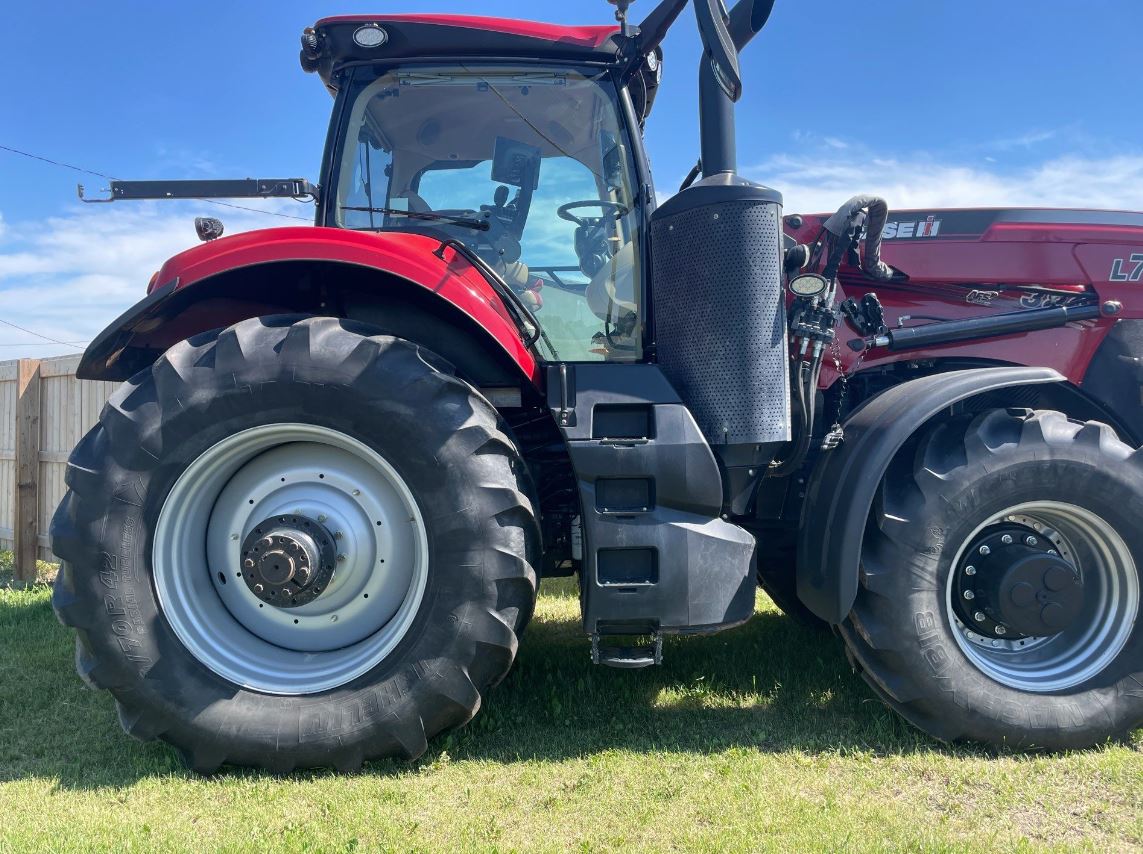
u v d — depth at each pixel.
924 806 2.07
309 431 2.35
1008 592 2.41
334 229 2.40
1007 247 3.04
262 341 2.33
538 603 4.41
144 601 2.28
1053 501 2.46
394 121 2.82
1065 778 2.24
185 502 2.37
